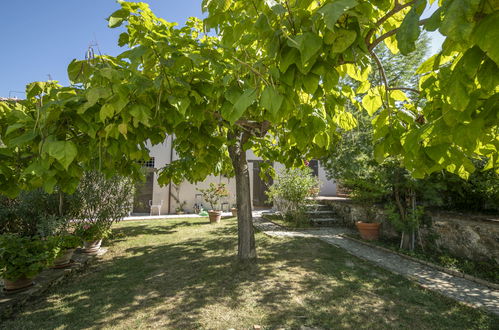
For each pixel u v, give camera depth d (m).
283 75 1.17
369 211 7.26
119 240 6.75
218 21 1.34
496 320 2.76
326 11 0.79
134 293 3.48
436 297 3.29
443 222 5.15
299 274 4.05
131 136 1.67
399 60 7.33
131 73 1.42
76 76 1.42
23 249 3.61
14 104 1.53
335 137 3.36
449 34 0.65
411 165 1.40
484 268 4.20
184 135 2.03
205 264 4.60
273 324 2.68
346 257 5.01
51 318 2.89
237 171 4.87
